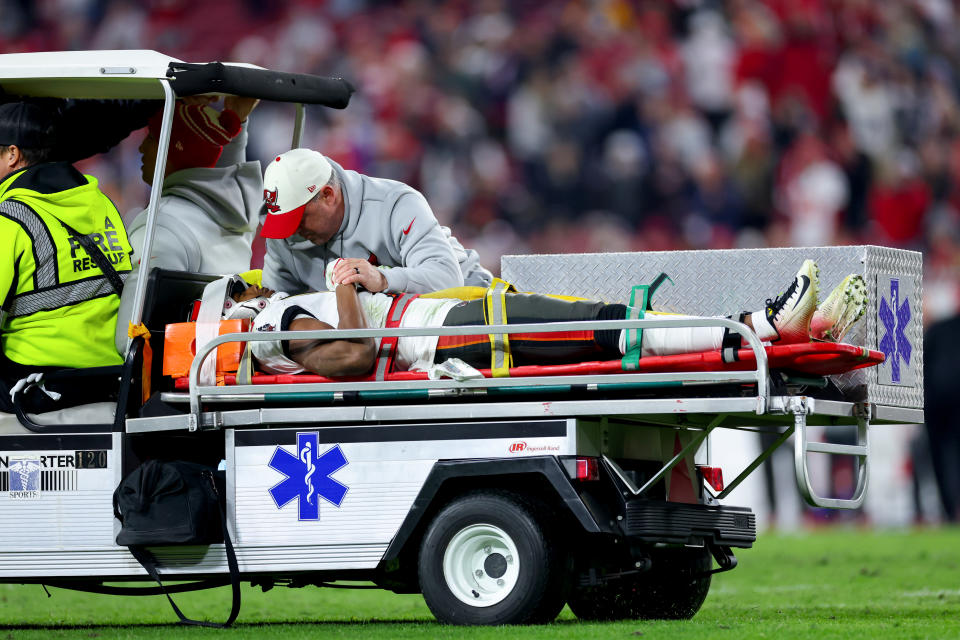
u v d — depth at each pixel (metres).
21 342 22.50
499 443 20.05
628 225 71.44
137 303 21.84
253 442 21.08
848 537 51.34
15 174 22.92
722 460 54.78
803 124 73.12
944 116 74.88
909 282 22.75
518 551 19.50
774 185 72.00
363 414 20.67
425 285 22.62
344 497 20.59
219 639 19.11
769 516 55.78
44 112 23.30
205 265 25.55
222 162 26.30
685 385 19.77
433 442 20.28
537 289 24.36
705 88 73.25
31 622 24.64
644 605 23.50
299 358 21.22
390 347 21.11
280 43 77.62
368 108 73.50
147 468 21.19
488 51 74.81
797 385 20.28
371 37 76.19
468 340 20.78
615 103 72.75
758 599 28.81
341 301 21.14
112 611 27.69
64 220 22.62
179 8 79.06
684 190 71.56
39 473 21.88
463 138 72.69
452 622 19.84
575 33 74.56
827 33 74.62
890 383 22.03
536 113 73.00
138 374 22.06
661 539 20.14
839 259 22.11
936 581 32.94
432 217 23.56
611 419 20.58
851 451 20.92
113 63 22.30
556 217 71.62
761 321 19.67
